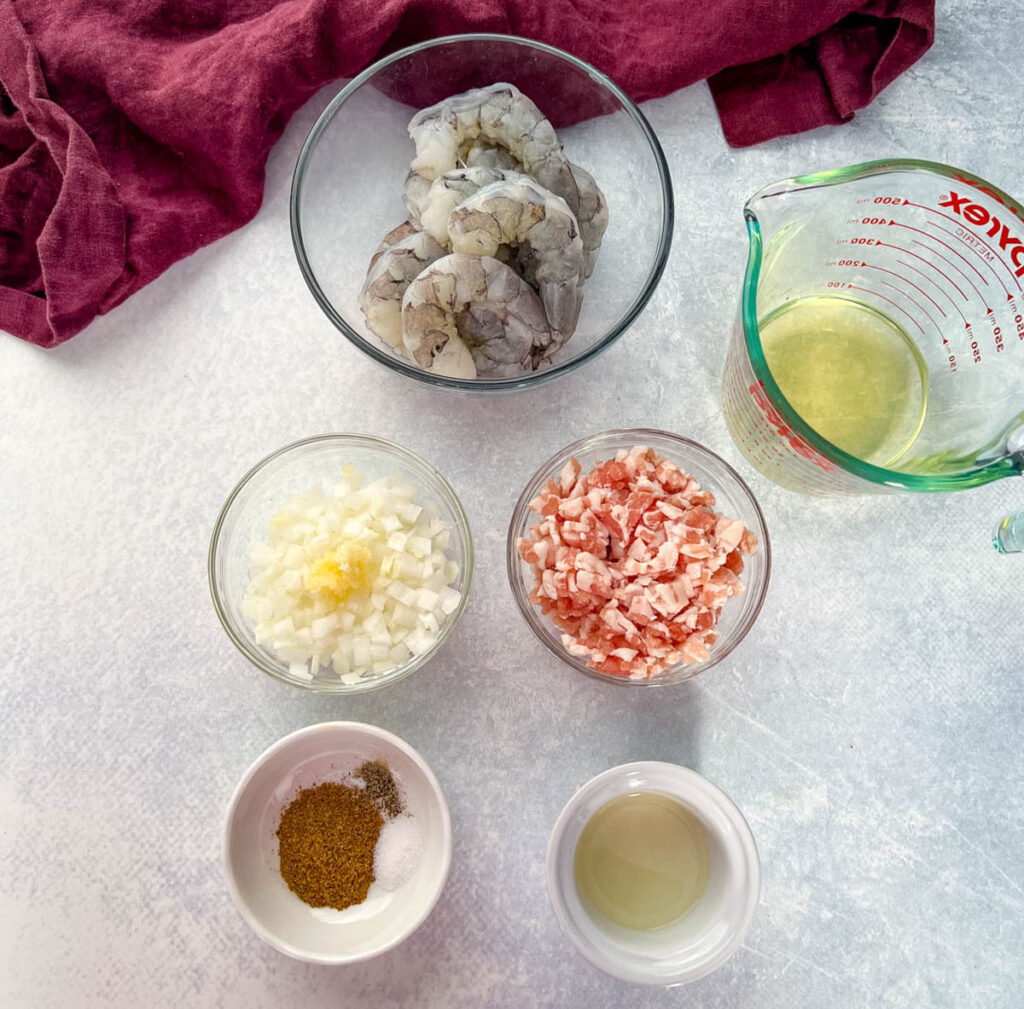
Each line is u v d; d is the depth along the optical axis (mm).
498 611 448
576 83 434
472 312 398
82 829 440
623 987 435
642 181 440
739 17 444
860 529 455
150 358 460
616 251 445
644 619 396
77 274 442
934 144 469
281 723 444
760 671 449
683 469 444
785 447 403
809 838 443
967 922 440
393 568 412
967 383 423
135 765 443
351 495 420
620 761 443
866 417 433
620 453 431
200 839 440
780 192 381
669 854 419
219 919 437
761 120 466
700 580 395
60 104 455
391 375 458
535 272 409
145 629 449
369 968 433
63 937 434
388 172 447
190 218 455
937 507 455
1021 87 470
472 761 440
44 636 449
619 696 446
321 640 411
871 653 450
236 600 435
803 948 438
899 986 437
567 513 401
